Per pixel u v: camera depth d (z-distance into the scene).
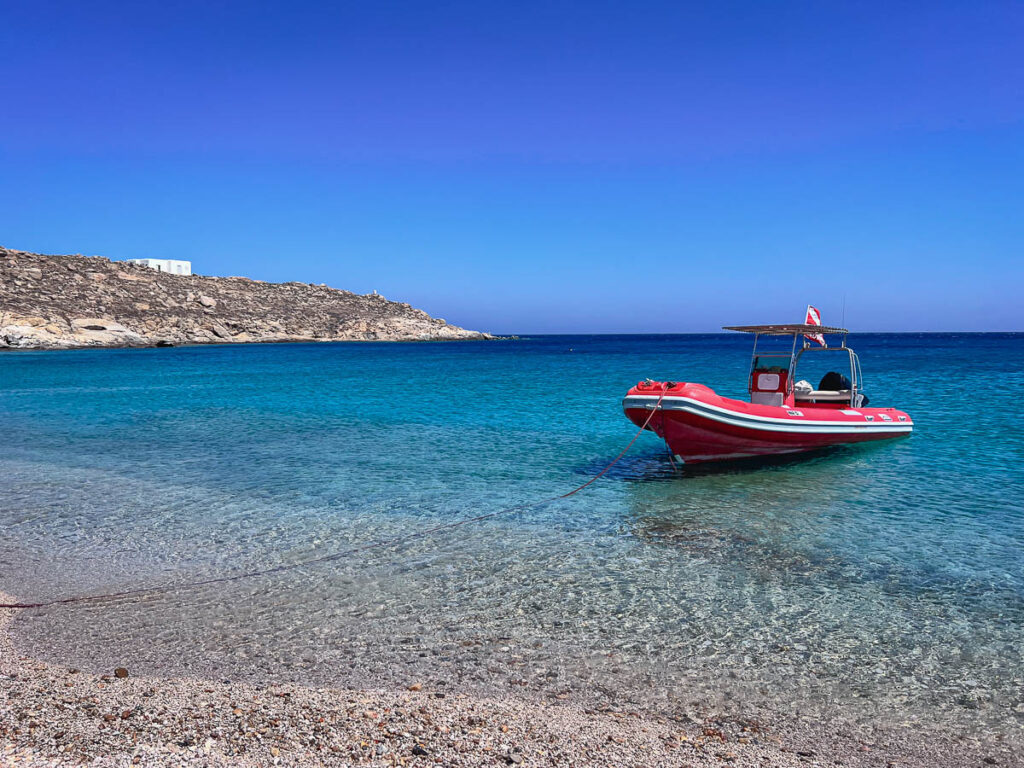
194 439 15.01
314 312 130.25
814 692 4.39
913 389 23.73
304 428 16.61
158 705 3.89
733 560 6.96
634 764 3.44
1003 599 5.90
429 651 4.95
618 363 51.66
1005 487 9.88
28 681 4.29
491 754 3.45
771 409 11.61
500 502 9.39
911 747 3.78
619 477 10.94
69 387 30.08
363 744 3.47
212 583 6.39
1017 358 47.94
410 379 33.97
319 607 5.79
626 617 5.57
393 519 8.56
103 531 8.09
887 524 8.16
